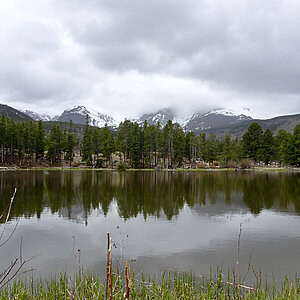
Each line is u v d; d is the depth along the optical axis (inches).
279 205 766.5
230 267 331.9
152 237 463.2
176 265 337.4
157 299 215.3
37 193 971.9
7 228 518.9
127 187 1196.5
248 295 212.4
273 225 544.4
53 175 1872.5
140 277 292.4
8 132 2775.6
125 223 561.0
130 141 3166.8
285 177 1779.0
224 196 936.9
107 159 3132.4
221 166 3312.0
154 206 750.5
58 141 3230.8
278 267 333.4
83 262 348.2
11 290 237.8
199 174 2180.1
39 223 556.7
